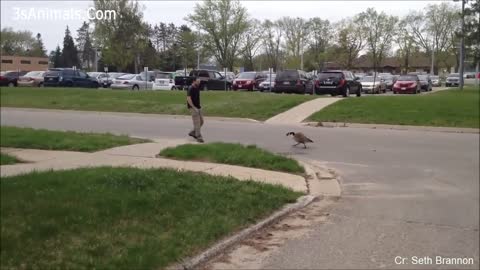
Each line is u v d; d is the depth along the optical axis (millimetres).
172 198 7250
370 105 23859
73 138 14531
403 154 14070
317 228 7121
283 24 97125
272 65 100125
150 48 76812
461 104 23984
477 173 11461
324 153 14148
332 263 5727
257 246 6262
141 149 13453
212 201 7395
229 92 30156
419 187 10047
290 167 11172
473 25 38844
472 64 43281
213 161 11766
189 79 38500
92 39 73312
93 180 8117
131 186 7734
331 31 95125
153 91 32344
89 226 5883
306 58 95625
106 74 49469
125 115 25000
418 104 24031
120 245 5449
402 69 106750
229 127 19875
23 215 6141
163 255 5309
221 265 5586
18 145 13727
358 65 108875
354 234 6863
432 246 6402
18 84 45156
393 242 6543
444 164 12609
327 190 9719
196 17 80500
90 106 27375
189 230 6133
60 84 42156
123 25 62094
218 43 81062
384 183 10414
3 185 7750
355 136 17625
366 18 94312
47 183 7938
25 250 5098
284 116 22953
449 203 8719
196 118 15250
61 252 5125
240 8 81188
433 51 90062
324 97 27500
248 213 7164
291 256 5926
